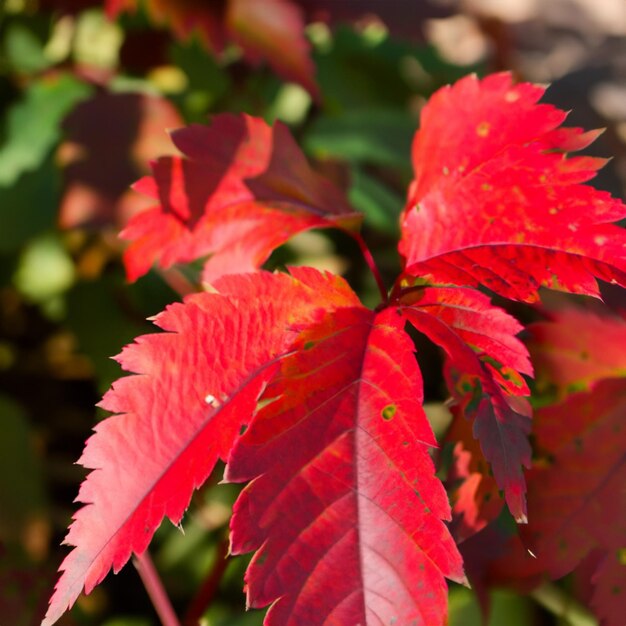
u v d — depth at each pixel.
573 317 0.51
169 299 0.67
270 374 0.45
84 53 0.76
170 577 0.60
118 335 0.67
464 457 0.47
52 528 0.63
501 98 0.48
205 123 0.72
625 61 1.08
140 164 0.61
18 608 0.54
